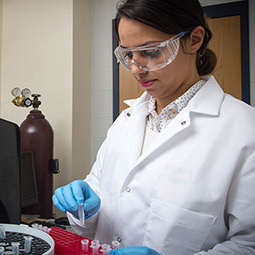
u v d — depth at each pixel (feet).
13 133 2.05
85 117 7.06
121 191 2.64
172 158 2.38
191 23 2.12
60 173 6.44
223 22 6.30
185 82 2.52
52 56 6.57
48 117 6.59
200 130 2.40
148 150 2.50
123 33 2.07
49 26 6.61
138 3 1.95
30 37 6.82
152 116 2.91
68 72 6.41
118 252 1.68
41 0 6.72
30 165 4.82
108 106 7.32
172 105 2.59
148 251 1.69
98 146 7.38
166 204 2.26
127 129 2.88
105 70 7.34
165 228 2.23
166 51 2.03
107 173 2.94
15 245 1.56
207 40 2.40
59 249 1.84
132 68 2.15
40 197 5.12
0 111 7.09
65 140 6.42
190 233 2.18
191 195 2.19
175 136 2.44
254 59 6.10
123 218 2.55
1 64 7.11
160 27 1.97
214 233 2.19
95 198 2.64
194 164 2.26
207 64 2.80
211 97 2.54
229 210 2.15
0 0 7.09
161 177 2.37
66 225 4.26
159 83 2.23
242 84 6.15
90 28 7.34
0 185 2.06
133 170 2.57
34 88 6.74
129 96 7.09
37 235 1.83
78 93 6.68
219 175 2.16
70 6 6.39
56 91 6.53
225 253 1.88
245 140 2.17
